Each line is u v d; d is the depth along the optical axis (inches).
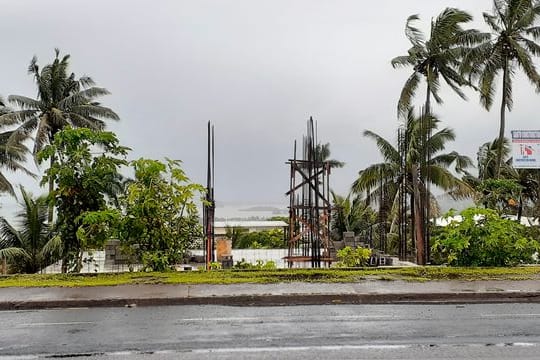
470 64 1101.7
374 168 1298.0
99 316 379.9
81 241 549.0
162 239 564.1
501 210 1045.8
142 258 562.3
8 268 899.4
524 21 1094.4
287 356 279.1
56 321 364.8
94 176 559.8
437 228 1048.8
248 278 504.4
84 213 544.7
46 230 965.2
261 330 333.7
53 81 1417.3
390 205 1360.7
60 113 1381.6
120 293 439.8
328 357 277.0
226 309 401.4
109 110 1473.9
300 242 997.8
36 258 950.4
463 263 595.5
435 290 449.1
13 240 965.2
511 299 437.4
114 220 550.0
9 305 411.2
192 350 290.7
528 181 1558.8
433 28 1122.0
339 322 355.6
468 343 302.7
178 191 573.9
